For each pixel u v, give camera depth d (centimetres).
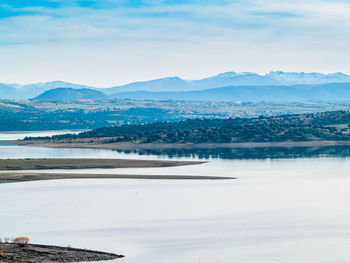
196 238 11900
